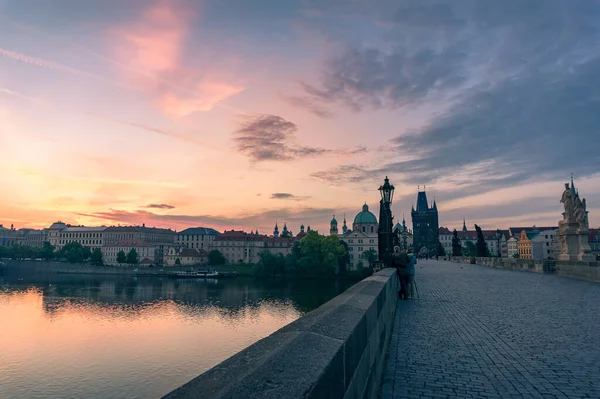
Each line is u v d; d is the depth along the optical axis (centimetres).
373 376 670
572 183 11012
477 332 1256
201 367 6028
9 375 5600
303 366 290
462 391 751
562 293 2338
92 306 11031
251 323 8944
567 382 796
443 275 4006
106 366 6003
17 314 9712
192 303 11562
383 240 2491
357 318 498
